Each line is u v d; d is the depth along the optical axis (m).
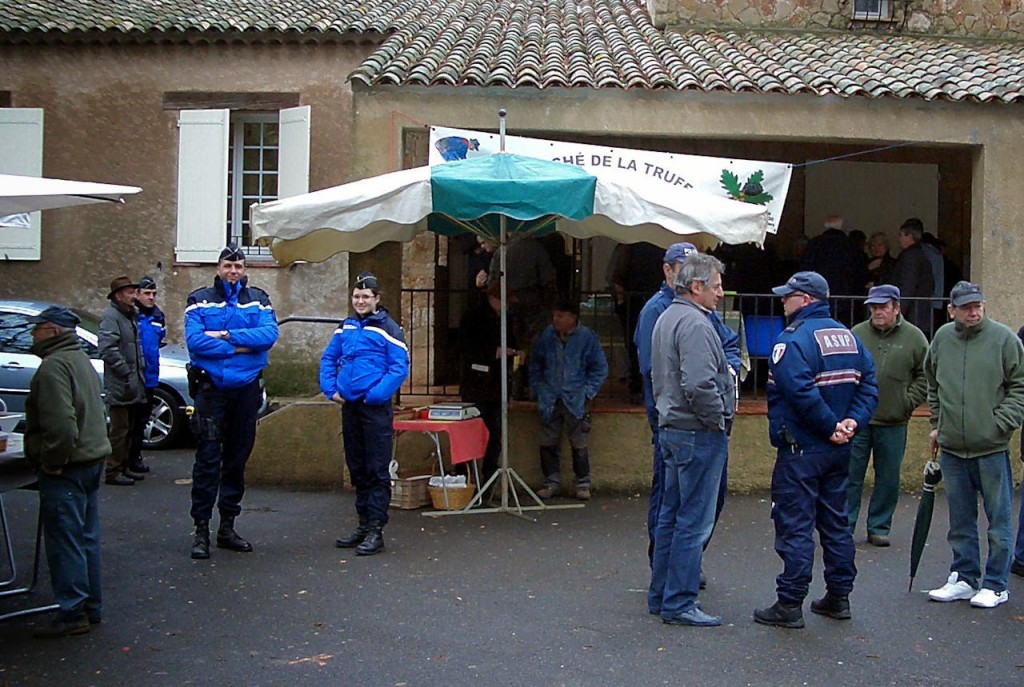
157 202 15.69
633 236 9.79
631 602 6.88
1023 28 13.33
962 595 6.94
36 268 15.79
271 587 7.17
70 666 5.73
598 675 5.64
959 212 14.02
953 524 6.96
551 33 12.77
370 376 7.93
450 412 9.41
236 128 16.16
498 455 9.96
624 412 10.12
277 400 14.76
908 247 11.09
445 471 9.98
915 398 8.16
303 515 9.24
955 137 10.60
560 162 9.28
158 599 6.89
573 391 9.64
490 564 7.73
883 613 6.68
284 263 9.61
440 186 8.27
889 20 13.30
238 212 16.19
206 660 5.84
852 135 10.52
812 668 5.76
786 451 6.35
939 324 11.14
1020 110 10.60
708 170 10.09
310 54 15.54
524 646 6.07
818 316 6.39
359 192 8.42
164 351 13.23
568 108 10.38
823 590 7.18
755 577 7.46
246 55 15.58
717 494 6.38
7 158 15.45
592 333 9.77
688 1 13.27
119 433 10.51
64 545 6.14
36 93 15.65
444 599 6.93
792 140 10.67
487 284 9.92
